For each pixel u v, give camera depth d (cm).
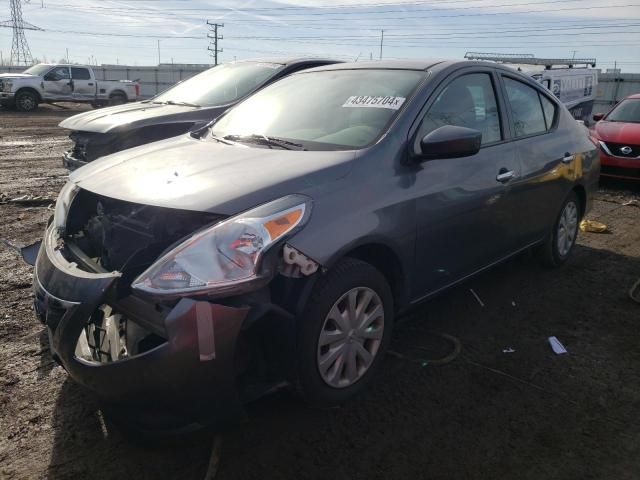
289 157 289
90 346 239
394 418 277
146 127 593
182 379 219
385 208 282
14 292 412
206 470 239
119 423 246
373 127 312
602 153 865
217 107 638
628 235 615
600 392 302
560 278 475
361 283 272
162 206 243
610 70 3978
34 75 2197
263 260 227
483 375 317
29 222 596
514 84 421
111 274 233
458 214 334
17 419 269
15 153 1114
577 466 245
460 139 291
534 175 412
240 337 242
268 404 288
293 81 404
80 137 624
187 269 219
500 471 241
